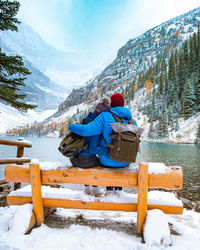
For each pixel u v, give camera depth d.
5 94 5.80
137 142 2.39
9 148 50.25
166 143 59.50
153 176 2.42
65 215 3.11
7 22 6.13
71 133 2.50
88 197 2.59
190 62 104.50
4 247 2.06
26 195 2.72
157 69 179.88
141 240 2.32
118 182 2.46
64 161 25.05
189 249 2.07
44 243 2.15
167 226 2.27
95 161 2.60
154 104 102.94
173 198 2.62
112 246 2.12
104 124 2.40
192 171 13.51
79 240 2.25
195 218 3.35
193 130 61.41
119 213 3.43
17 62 6.05
